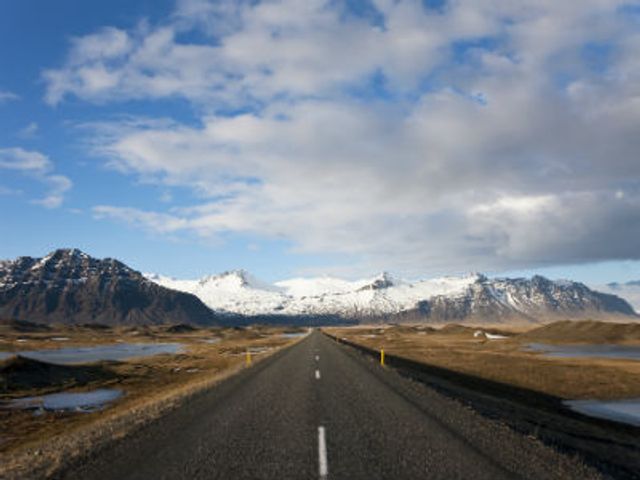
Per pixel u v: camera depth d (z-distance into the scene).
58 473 9.78
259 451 11.26
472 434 12.97
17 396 32.00
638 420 24.80
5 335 184.25
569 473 9.57
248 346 100.69
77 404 28.98
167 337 190.88
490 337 161.62
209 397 20.47
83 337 188.88
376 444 11.85
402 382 25.98
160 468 9.95
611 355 78.88
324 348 64.38
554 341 130.50
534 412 23.27
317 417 15.52
